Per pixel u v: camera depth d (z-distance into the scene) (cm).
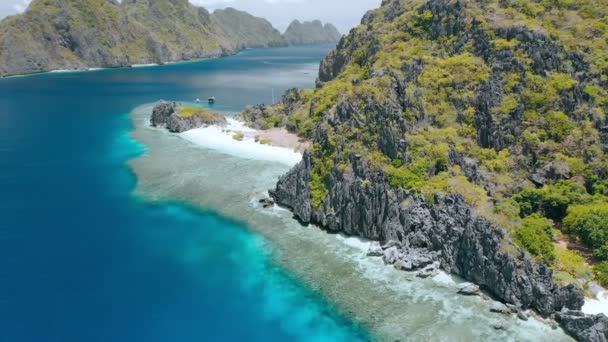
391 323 5797
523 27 10300
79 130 15325
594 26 10238
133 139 14088
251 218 8619
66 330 5831
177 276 6925
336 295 6362
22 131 15175
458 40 11425
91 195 9794
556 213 7594
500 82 9662
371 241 7600
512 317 5791
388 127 8238
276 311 6156
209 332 5819
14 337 5700
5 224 8469
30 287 6650
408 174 7775
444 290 6344
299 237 7862
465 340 5450
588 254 6694
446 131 8994
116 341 5675
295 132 14025
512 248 6169
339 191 7931
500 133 8912
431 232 6938
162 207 9188
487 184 8069
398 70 11050
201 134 14338
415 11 13912
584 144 8369
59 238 7988
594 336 5247
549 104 9000
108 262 7288
